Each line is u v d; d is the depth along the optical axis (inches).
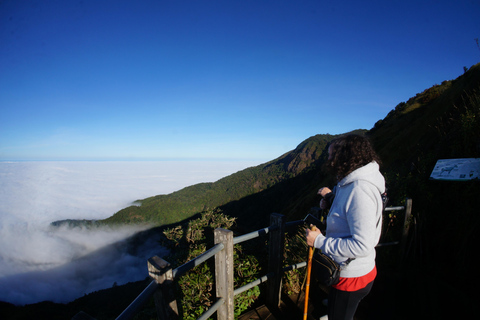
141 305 42.6
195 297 97.9
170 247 222.8
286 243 128.3
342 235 49.4
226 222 227.5
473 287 98.3
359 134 51.8
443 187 134.3
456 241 115.5
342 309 53.1
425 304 92.0
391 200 165.5
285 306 93.0
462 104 248.8
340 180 52.7
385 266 122.6
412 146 327.6
